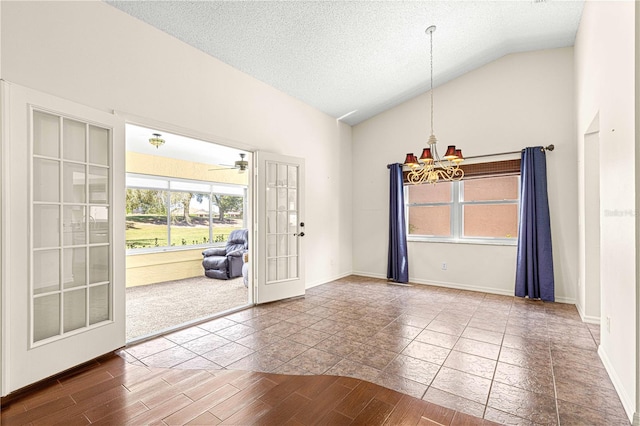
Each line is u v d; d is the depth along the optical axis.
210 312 3.79
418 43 3.79
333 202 5.48
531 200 4.10
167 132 3.08
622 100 1.95
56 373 2.18
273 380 2.17
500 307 3.83
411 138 5.24
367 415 1.78
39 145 2.19
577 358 2.46
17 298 2.00
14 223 2.00
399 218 5.20
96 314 2.51
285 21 3.10
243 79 3.85
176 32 3.05
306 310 3.75
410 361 2.44
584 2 3.23
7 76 2.08
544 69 4.18
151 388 2.07
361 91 4.73
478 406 1.86
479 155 4.61
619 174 2.02
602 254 2.41
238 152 5.69
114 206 2.59
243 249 6.27
